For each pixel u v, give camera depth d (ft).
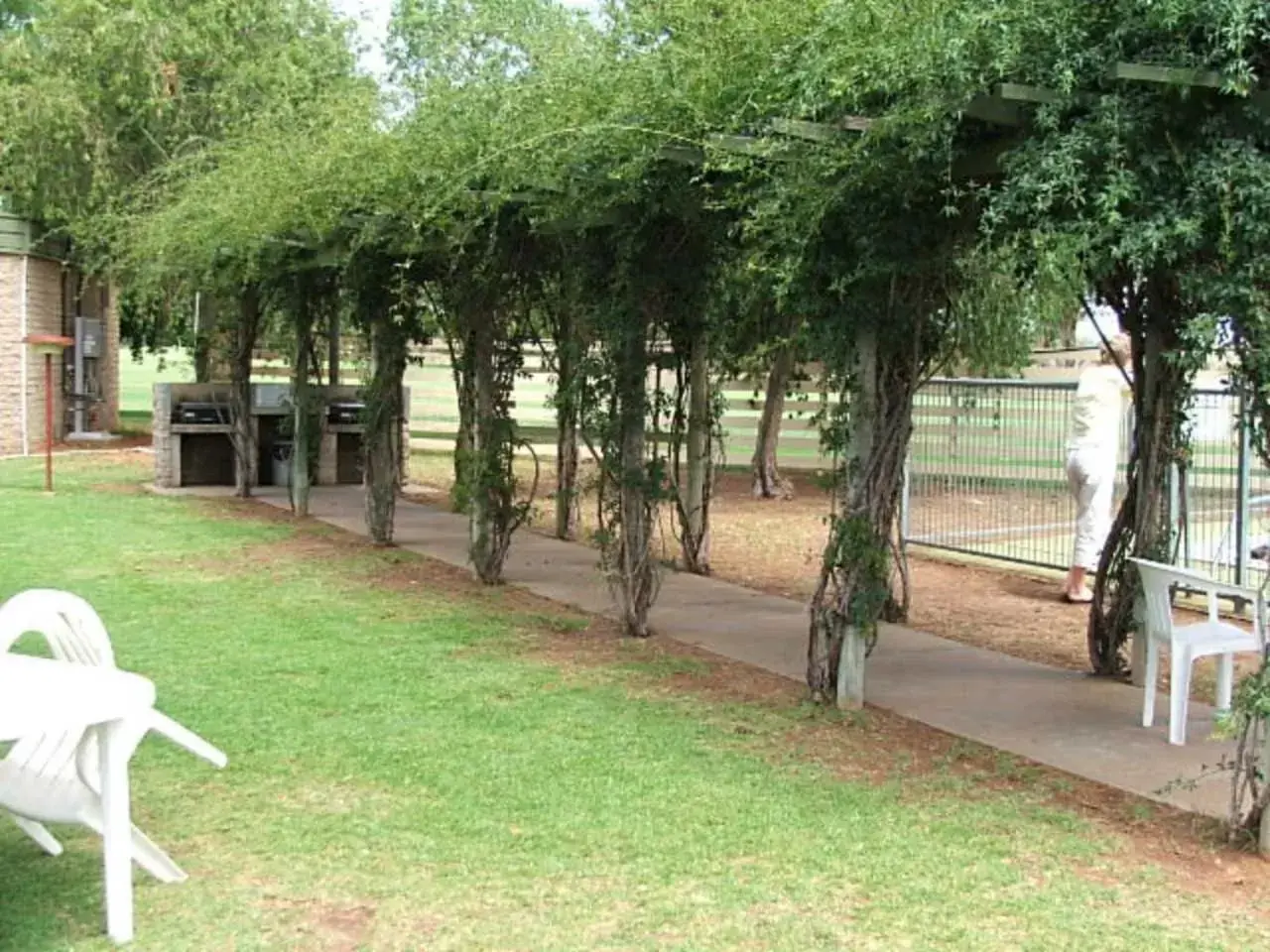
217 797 16.25
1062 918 12.94
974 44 14.07
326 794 16.40
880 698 21.84
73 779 13.30
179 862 14.23
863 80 15.38
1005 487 38.47
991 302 26.40
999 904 13.28
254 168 35.81
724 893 13.48
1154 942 12.43
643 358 26.25
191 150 62.44
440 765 17.60
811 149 16.93
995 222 14.55
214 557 35.35
